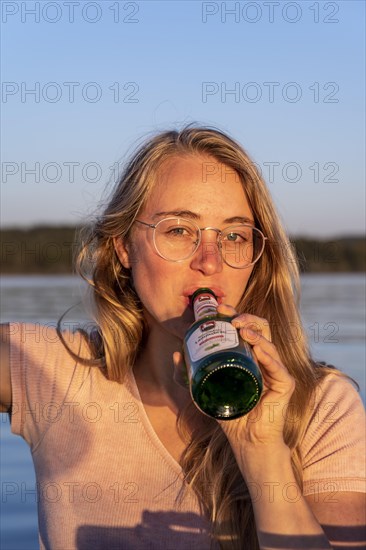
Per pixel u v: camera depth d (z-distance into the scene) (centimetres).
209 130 232
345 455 217
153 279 223
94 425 230
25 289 2216
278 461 204
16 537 372
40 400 236
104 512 225
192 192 220
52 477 231
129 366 233
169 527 222
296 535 203
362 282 3025
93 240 249
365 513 213
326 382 230
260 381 190
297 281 247
